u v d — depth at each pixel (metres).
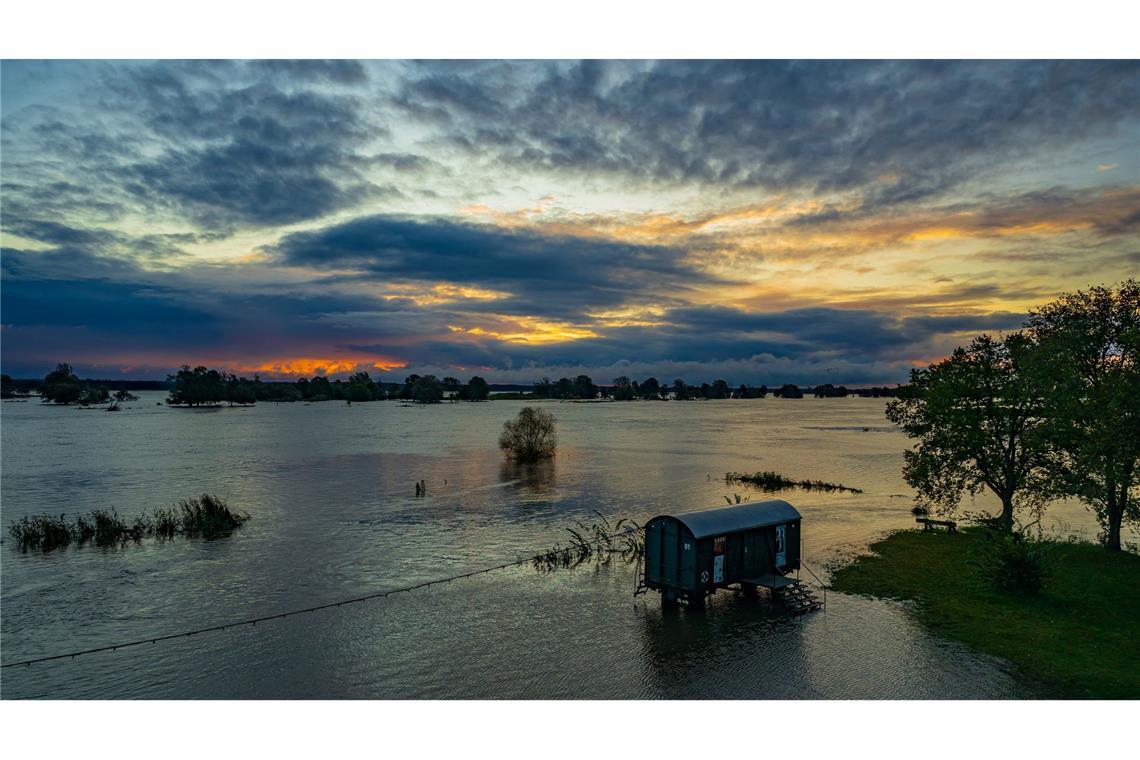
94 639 32.81
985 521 53.06
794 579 36.38
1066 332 43.62
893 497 74.88
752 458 117.00
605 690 25.70
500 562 46.84
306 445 143.50
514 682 26.70
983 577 37.84
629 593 38.84
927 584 38.59
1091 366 43.38
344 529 58.69
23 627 34.62
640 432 189.38
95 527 57.84
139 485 85.50
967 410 51.12
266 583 42.22
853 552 47.19
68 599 39.28
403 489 81.81
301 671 28.50
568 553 48.28
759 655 28.75
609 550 49.31
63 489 82.31
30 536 53.84
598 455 122.50
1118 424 37.19
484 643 31.19
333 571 44.91
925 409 55.03
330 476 93.81
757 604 35.81
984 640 29.55
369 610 36.47
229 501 73.44
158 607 37.59
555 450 127.38
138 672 28.80
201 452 128.12
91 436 168.25
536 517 63.91
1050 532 55.59
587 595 38.53
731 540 36.12
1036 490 48.28
